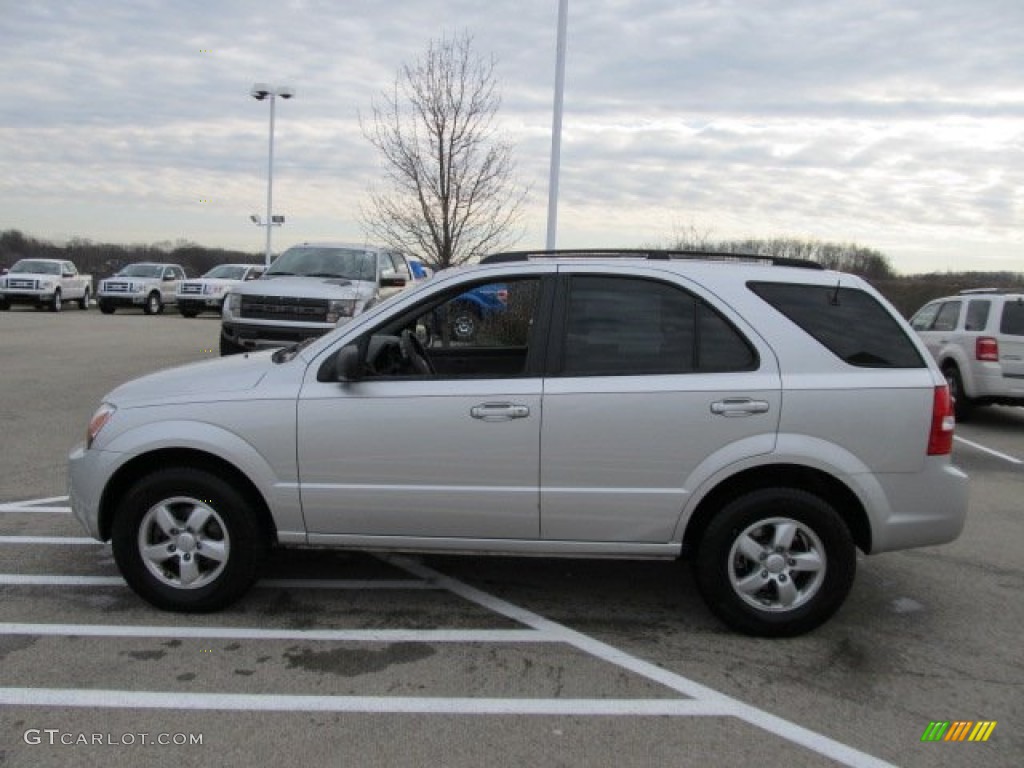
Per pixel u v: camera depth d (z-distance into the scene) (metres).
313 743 3.11
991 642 4.12
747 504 3.98
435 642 4.00
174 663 3.71
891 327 4.07
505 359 5.60
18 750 3.03
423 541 4.16
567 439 3.98
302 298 10.84
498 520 4.08
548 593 4.66
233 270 30.88
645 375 4.00
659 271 4.13
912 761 3.08
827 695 3.56
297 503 4.12
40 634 3.98
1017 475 7.96
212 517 4.17
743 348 4.01
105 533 4.28
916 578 5.00
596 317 4.11
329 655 3.84
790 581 4.03
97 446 4.17
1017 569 5.17
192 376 4.32
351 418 4.05
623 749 3.12
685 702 3.48
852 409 3.93
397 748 3.09
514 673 3.71
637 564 5.14
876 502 3.97
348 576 4.86
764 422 3.94
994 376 10.49
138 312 32.25
